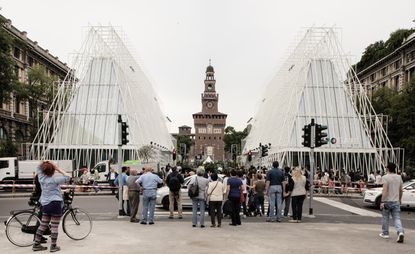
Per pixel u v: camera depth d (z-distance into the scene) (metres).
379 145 53.56
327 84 57.50
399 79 78.44
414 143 46.41
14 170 42.53
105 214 20.69
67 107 58.09
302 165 52.69
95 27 63.59
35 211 12.20
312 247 11.89
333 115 55.47
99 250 11.21
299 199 17.62
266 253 11.03
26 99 59.88
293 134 53.97
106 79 60.06
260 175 20.62
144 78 84.06
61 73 88.25
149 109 76.81
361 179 42.59
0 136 61.81
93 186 34.16
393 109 51.12
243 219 19.02
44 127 56.41
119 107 58.28
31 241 11.98
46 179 11.12
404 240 13.25
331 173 41.47
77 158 55.56
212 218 15.93
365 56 97.00
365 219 19.36
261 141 74.62
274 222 17.56
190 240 12.84
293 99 57.84
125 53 71.44
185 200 23.39
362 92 58.56
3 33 35.75
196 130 193.12
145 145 59.50
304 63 59.56
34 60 73.75
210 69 196.88
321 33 60.53
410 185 24.78
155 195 16.59
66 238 12.98
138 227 15.61
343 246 12.09
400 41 82.25
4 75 36.41
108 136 56.50
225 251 11.23
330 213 21.98
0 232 14.28
